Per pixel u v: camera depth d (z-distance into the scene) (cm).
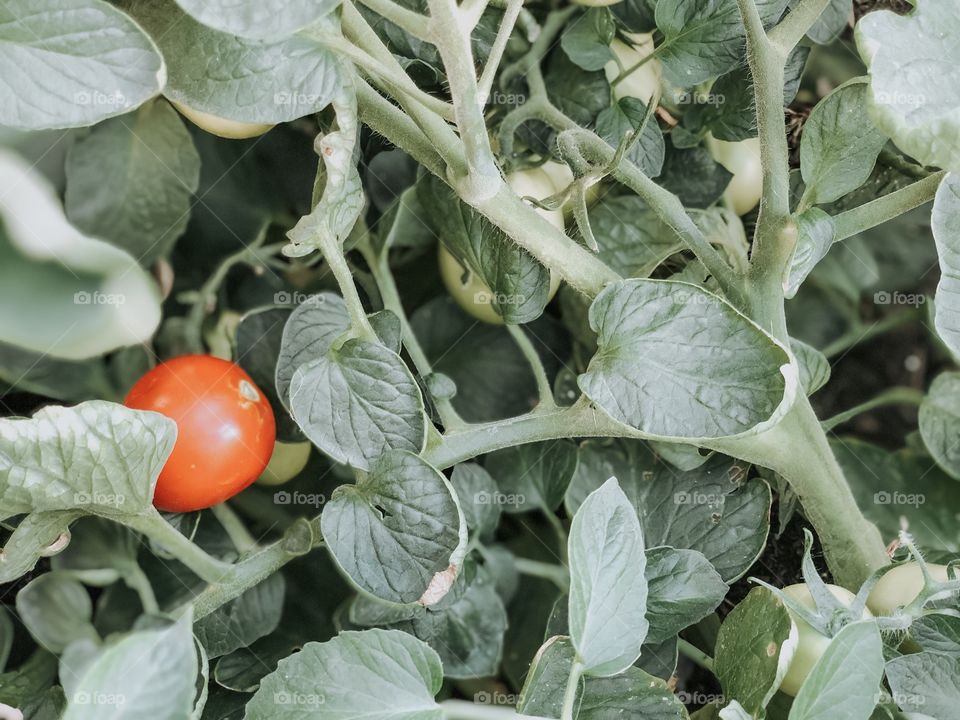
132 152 40
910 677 31
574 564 30
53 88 27
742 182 44
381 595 32
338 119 30
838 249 45
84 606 37
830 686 29
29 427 29
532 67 41
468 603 39
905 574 36
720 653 34
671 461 40
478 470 41
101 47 27
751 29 33
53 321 37
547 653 32
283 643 40
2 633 37
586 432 36
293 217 44
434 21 27
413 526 32
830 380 48
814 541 42
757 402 31
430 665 31
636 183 35
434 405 38
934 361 47
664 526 40
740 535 39
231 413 36
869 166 34
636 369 32
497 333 46
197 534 42
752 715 31
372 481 32
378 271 41
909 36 28
